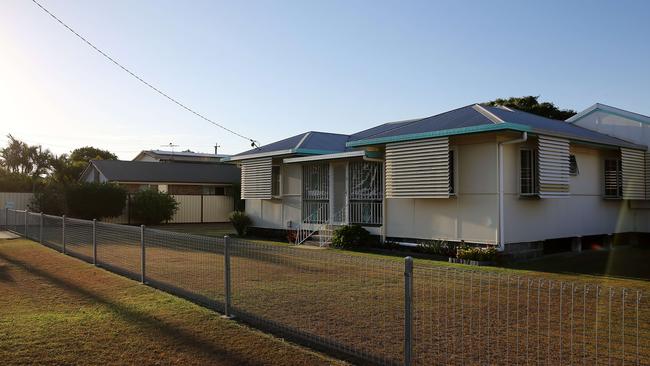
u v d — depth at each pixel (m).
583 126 18.62
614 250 15.66
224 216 33.09
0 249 15.28
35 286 9.34
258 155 20.53
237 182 33.62
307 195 18.92
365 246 15.73
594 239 16.38
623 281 9.81
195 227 27.95
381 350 5.40
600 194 16.42
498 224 12.85
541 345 5.52
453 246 13.58
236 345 5.77
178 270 10.62
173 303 7.88
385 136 15.18
